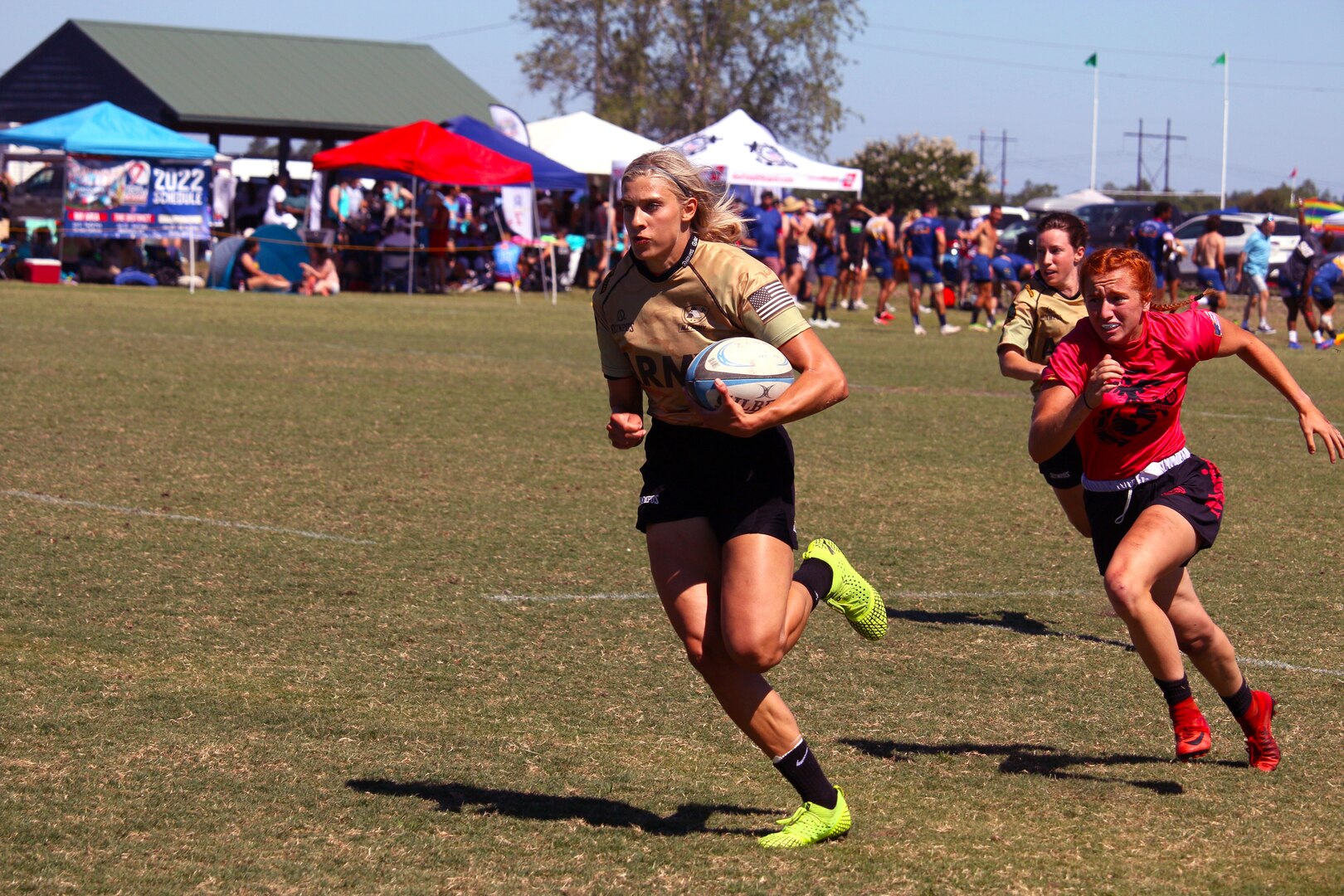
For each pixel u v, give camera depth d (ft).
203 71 208.95
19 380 71.20
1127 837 21.24
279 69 215.72
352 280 164.55
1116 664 30.73
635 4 358.43
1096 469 24.66
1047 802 22.70
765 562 19.88
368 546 39.60
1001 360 33.42
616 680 28.71
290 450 54.39
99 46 206.28
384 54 225.76
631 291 20.79
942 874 19.67
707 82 359.46
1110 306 23.20
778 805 22.41
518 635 31.71
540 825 21.29
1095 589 37.14
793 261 130.52
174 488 46.65
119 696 26.76
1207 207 469.98
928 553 40.75
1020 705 27.81
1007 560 40.16
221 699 26.78
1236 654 31.24
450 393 72.59
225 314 119.75
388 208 166.30
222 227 168.96
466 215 175.22
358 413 64.69
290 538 40.19
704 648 20.18
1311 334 124.16
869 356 100.07
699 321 20.39
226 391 70.69
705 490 20.52
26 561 36.63
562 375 81.92
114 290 146.92
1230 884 19.48
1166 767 24.47
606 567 37.88
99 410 62.80
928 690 28.66
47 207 165.99
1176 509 23.77
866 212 155.84
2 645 29.66
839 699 27.99
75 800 21.61
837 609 22.08
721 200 20.77
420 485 48.52
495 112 175.83
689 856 20.17
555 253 173.06
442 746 24.73
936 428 65.46
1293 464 57.47
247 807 21.58
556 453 55.57
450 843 20.44
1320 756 25.09
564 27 366.84
